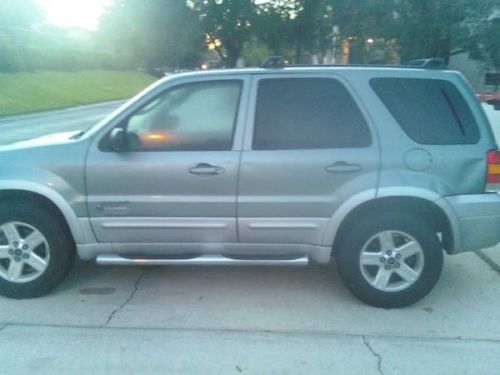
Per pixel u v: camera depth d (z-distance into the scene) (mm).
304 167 4066
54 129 18453
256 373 3312
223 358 3480
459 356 3508
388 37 34188
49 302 4301
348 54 38656
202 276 4863
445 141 4102
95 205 4184
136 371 3328
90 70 48469
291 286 4648
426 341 3705
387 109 4113
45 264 4297
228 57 47000
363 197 4051
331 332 3834
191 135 4172
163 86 4199
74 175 4156
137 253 4332
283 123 4141
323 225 4145
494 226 4148
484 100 12633
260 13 43031
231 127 4152
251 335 3783
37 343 3652
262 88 4184
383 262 4148
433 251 4090
